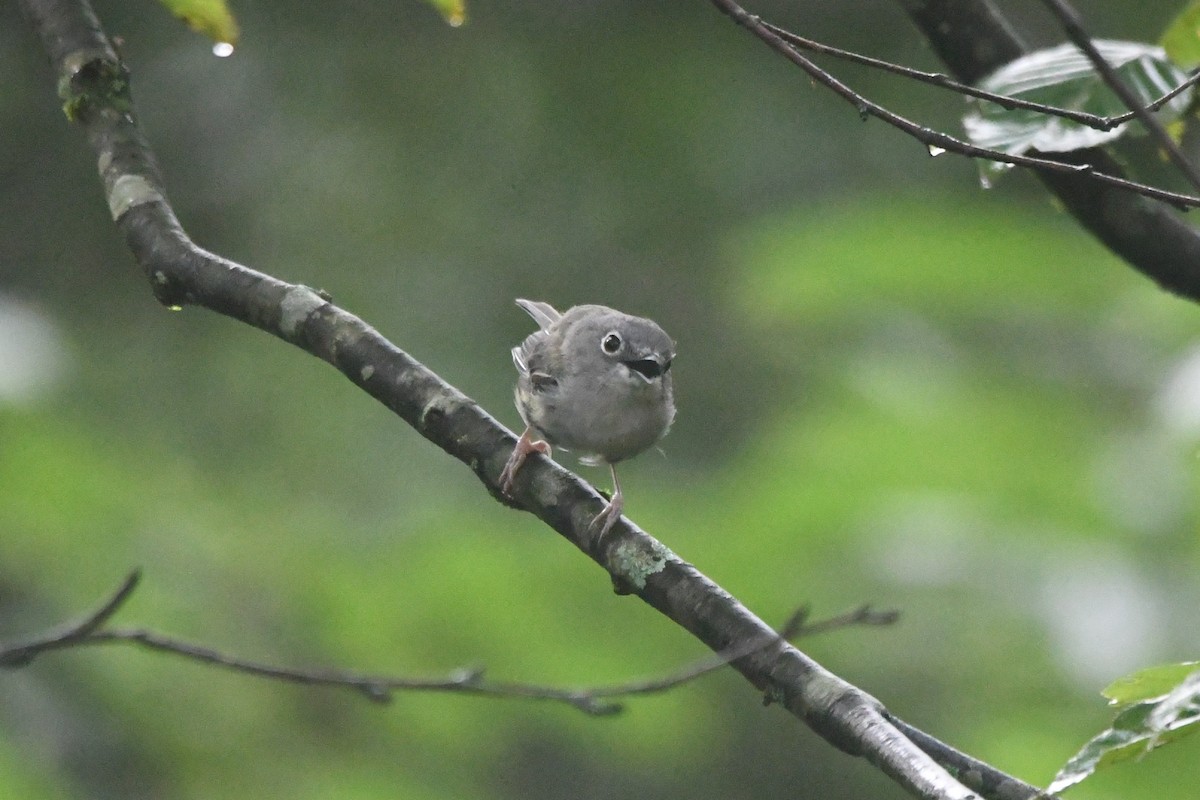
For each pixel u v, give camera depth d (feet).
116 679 37.06
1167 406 33.55
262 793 37.93
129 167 24.84
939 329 37.99
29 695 35.86
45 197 58.80
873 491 35.76
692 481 48.62
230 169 60.39
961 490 35.27
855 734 18.52
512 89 62.59
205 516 40.86
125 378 52.24
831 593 35.58
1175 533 33.01
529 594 37.83
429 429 22.76
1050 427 35.40
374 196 60.23
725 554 36.35
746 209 59.98
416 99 62.23
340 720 38.86
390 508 46.55
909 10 28.66
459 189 61.05
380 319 57.82
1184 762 30.25
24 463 37.35
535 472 22.56
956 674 35.19
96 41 25.81
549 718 38.70
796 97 61.77
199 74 61.31
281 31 62.54
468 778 40.73
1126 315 36.78
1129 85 24.80
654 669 37.76
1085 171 20.34
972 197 56.08
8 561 37.27
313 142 61.16
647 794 50.88
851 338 38.24
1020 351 37.35
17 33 59.11
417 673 37.76
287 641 38.29
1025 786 20.22
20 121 59.31
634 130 61.98
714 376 54.49
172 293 23.91
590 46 63.00
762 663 19.79
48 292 57.52
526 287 59.11
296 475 48.70
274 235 59.57
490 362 57.16
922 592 34.99
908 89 61.36
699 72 62.23
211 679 37.83
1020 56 28.19
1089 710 32.04
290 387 52.01
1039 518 34.50
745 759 51.80
